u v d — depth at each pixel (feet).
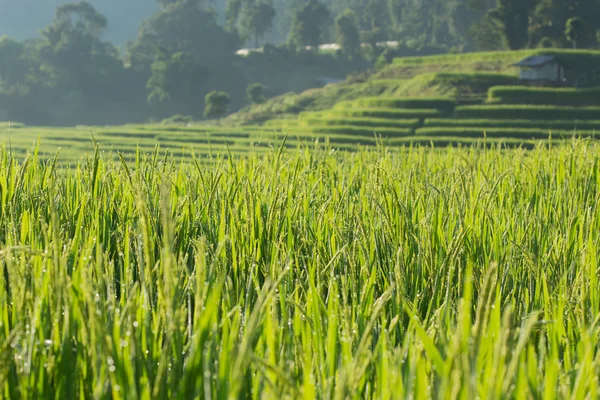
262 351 9.16
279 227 14.65
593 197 21.27
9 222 14.32
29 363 7.97
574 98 293.84
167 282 7.72
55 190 16.53
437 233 14.76
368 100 319.68
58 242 8.59
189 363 7.76
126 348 8.14
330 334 8.64
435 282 12.22
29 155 16.49
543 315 11.73
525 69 324.60
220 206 16.44
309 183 21.47
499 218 17.63
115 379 7.45
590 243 13.94
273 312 9.20
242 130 289.33
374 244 14.10
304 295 11.85
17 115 533.14
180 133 279.28
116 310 9.02
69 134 293.23
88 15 601.21
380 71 427.74
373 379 8.88
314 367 9.09
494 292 12.13
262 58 651.66
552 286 13.56
